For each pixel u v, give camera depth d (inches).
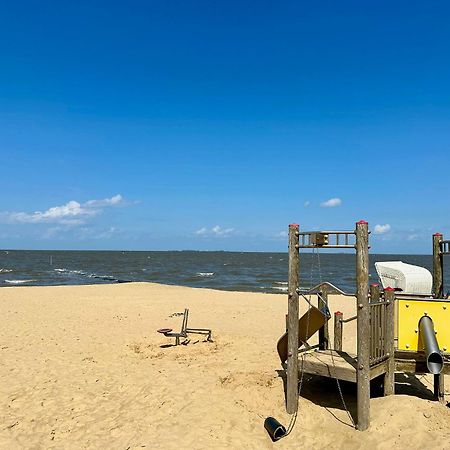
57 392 317.1
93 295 960.3
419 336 273.1
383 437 228.5
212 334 502.9
